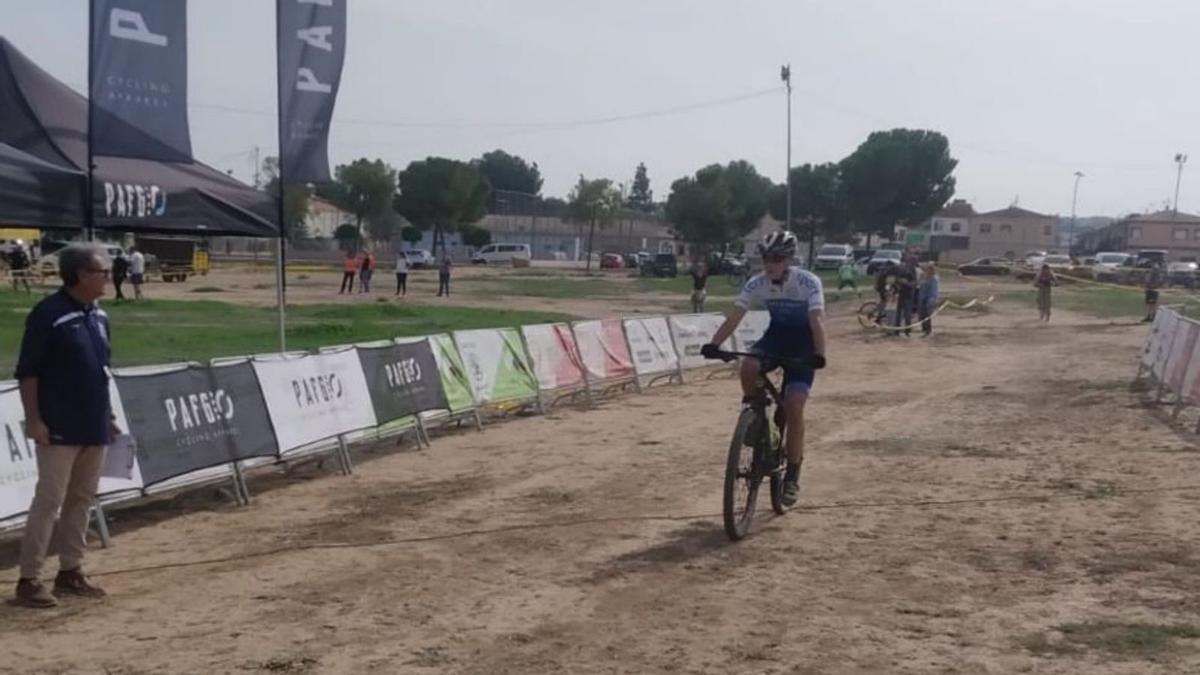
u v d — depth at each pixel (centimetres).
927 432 1304
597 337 1728
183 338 2423
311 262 8238
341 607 652
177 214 1070
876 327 3183
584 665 554
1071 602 648
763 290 824
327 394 1084
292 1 1284
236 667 555
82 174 986
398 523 869
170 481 871
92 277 666
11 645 589
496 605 654
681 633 601
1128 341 2702
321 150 1310
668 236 11194
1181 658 555
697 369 2070
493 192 11712
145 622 628
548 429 1371
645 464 1120
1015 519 857
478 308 3791
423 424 1244
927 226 11556
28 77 1057
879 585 688
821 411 1501
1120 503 906
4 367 1808
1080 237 16712
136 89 1048
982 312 3872
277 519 888
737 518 809
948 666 548
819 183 9662
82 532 681
